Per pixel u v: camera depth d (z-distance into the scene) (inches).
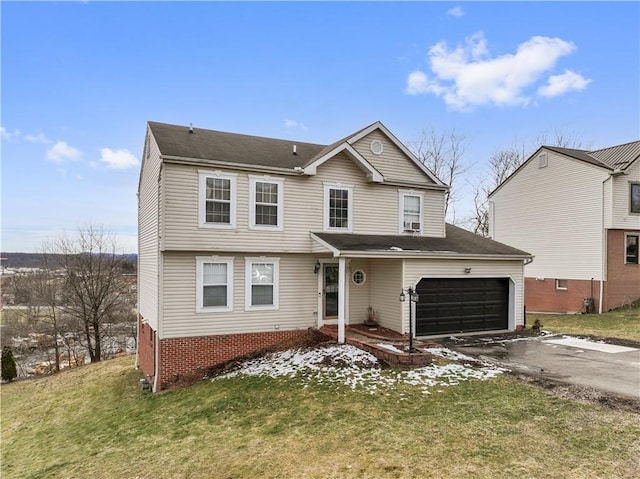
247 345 519.8
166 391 457.7
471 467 206.4
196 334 492.4
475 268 586.2
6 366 822.5
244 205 517.7
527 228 981.2
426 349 466.0
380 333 530.3
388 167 621.6
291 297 551.5
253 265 528.1
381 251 506.9
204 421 332.8
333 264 582.6
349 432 265.9
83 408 499.2
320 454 242.1
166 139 528.7
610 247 812.6
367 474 211.9
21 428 481.1
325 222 570.3
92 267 1091.3
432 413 282.5
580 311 843.4
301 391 358.3
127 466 275.0
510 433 241.9
